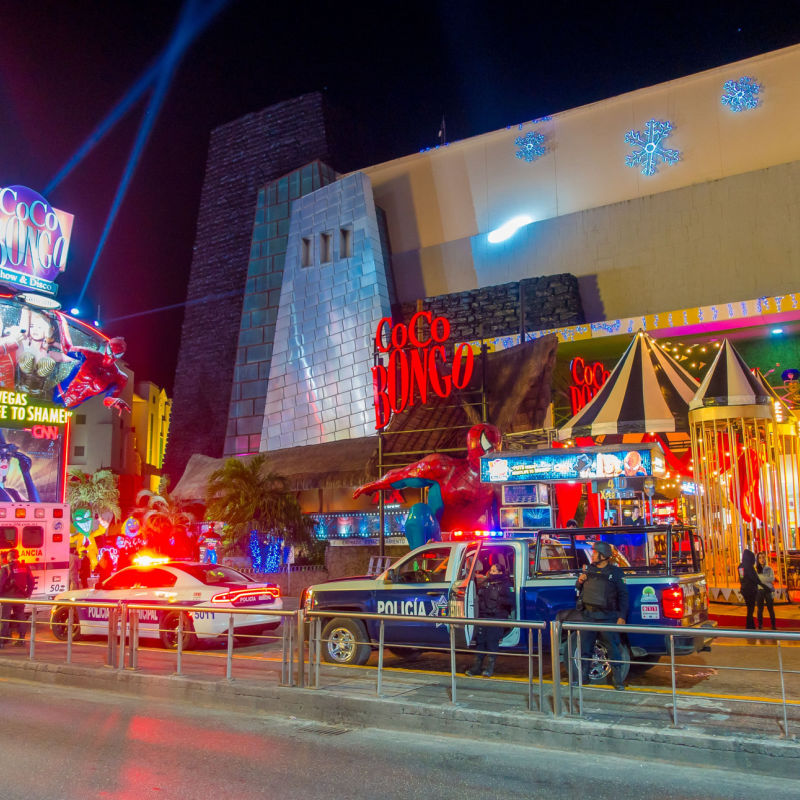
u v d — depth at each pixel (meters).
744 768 6.41
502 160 31.97
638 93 29.52
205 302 38.84
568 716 7.41
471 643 9.98
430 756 6.93
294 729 8.00
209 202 40.25
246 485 26.73
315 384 33.12
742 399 17.22
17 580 13.77
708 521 18.06
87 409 68.12
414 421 25.77
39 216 26.48
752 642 13.40
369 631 11.30
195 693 9.35
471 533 14.58
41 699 9.59
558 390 27.02
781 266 26.05
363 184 33.34
